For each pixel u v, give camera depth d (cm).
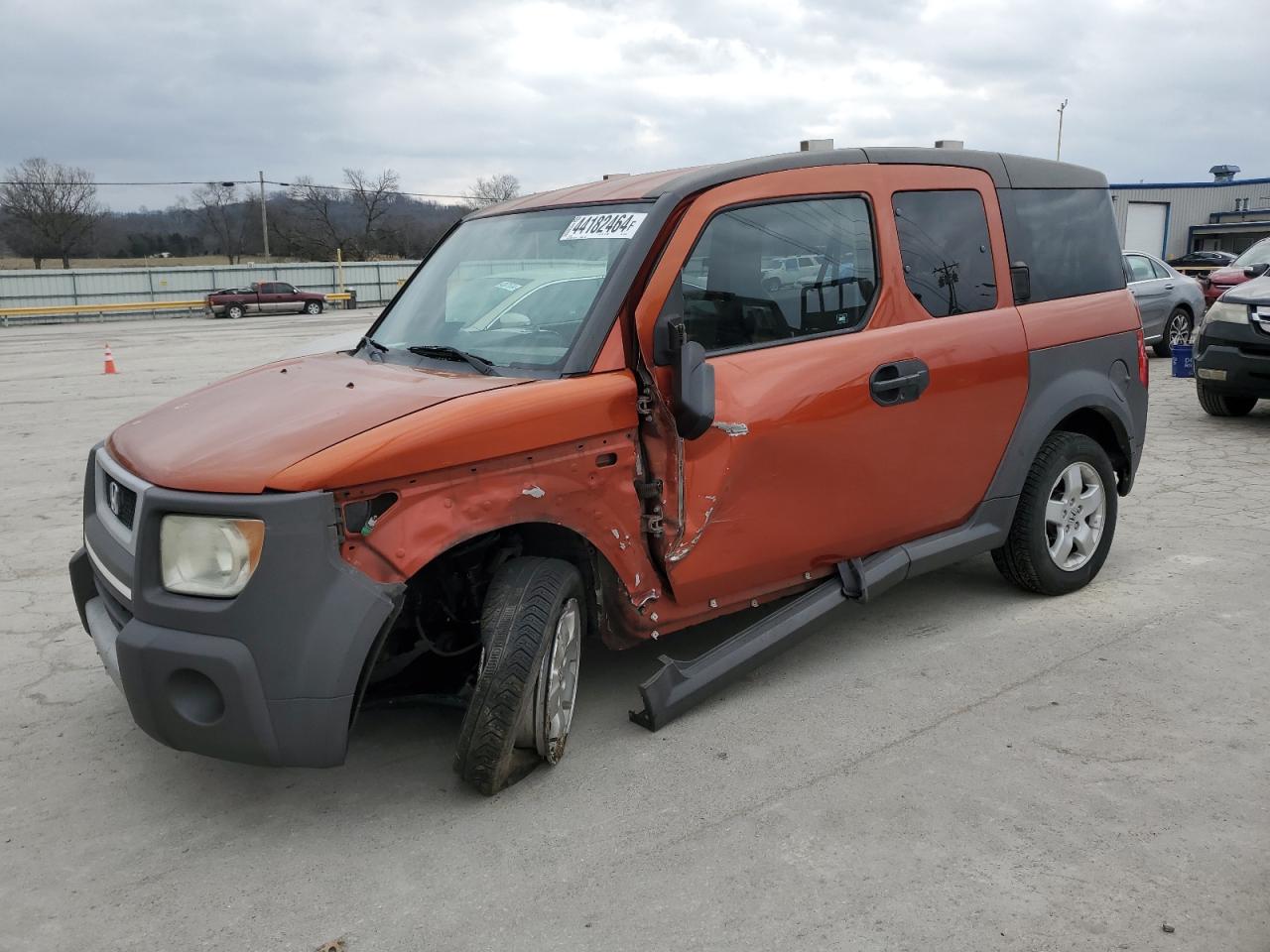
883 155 416
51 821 316
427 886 277
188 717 277
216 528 271
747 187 372
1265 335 888
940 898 263
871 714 372
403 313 410
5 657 449
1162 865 275
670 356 333
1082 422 500
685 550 350
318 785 332
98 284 4822
